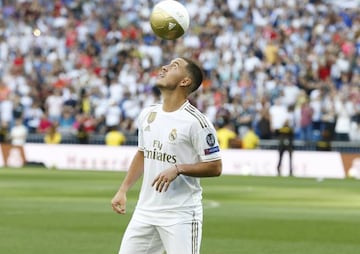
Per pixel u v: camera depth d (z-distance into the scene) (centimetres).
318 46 7131
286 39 7250
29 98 7088
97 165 6412
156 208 1470
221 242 2536
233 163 6075
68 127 6719
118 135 6388
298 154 5981
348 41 7144
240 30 7462
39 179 5116
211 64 7119
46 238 2567
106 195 4044
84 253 2295
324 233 2758
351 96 6369
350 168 5884
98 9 8088
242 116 6350
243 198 4006
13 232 2695
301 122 6191
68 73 7388
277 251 2383
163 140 1471
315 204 3756
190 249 1462
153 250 1498
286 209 3519
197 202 1481
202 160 1454
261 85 6738
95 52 7600
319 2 7669
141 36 7631
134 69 7169
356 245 2509
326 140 5988
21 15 8081
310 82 6694
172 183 1462
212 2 7788
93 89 6994
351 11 7588
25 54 7662
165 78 1472
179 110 1474
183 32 1555
